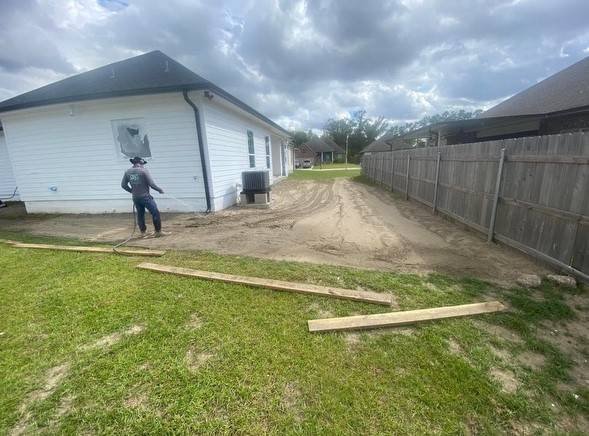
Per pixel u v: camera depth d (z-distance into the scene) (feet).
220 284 11.16
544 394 5.93
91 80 26.71
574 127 27.89
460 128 40.42
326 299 9.94
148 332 8.05
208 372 6.52
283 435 5.05
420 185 29.01
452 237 17.34
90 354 7.20
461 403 5.69
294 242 17.07
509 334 7.88
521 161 13.35
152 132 25.41
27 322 8.70
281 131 55.36
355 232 19.19
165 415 5.48
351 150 207.62
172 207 26.91
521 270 11.95
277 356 7.04
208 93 23.49
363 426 5.21
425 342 7.57
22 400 5.88
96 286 11.07
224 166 28.68
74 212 28.78
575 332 7.91
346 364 6.78
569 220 10.74
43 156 27.73
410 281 11.23
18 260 14.21
